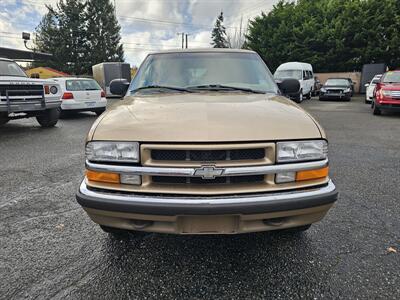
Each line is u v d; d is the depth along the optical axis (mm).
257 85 3092
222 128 1918
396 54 24797
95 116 11930
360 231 2771
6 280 2127
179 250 2498
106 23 49125
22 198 3598
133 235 2691
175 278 2152
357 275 2156
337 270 2215
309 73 20266
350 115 11680
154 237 2701
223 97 2617
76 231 2818
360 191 3752
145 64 3400
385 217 3047
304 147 1988
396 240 2619
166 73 3211
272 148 1925
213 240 2641
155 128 1957
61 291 2021
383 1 24828
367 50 25344
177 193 1899
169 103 2404
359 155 5586
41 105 8000
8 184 4074
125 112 2254
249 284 2086
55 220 3041
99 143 2002
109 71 25297
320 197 1977
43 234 2764
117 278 2152
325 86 19016
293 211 1945
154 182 1948
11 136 7621
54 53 45969
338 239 2635
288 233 2705
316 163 2002
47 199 3572
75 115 12289
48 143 6762
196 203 1853
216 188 1901
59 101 8703
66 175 4457
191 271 2229
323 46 27625
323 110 13539
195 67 3234
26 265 2301
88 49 48062
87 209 2025
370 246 2523
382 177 4297
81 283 2100
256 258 2377
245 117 2053
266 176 1944
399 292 1985
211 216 1872
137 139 1926
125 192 1961
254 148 1912
